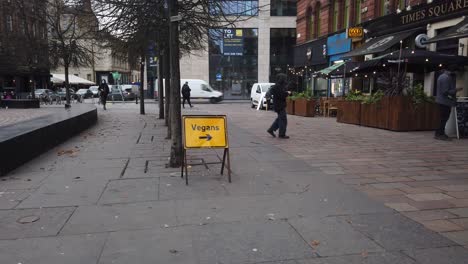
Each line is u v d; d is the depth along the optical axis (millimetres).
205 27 10203
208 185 6160
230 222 4605
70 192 5766
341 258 3715
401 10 18281
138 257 3734
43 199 5434
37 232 4305
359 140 10844
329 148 9531
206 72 45031
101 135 12172
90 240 4105
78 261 3648
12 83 42688
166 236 4215
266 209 5051
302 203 5281
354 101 15281
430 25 16406
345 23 24594
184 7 9258
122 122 16547
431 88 16484
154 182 6316
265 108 26172
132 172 7012
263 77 45219
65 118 11250
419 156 8398
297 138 11336
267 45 44875
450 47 15484
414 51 13367
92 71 74250
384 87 16438
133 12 9133
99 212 4922
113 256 3750
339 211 4961
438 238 4121
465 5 14391
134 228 4426
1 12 27469
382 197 5516
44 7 23094
